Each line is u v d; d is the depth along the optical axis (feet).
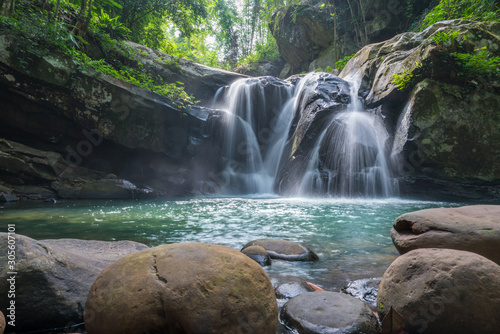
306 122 33.19
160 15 54.24
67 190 28.37
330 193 30.96
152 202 26.53
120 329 4.50
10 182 27.12
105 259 8.11
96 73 30.45
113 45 39.65
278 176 35.40
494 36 26.99
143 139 33.01
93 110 30.55
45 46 28.48
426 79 26.66
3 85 26.91
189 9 56.13
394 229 9.47
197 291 4.50
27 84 27.66
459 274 5.24
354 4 55.67
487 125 26.50
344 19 56.95
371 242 12.45
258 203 25.79
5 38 26.35
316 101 33.68
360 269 9.09
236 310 4.50
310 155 31.99
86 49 37.17
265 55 76.38
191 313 4.35
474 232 7.63
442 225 8.13
